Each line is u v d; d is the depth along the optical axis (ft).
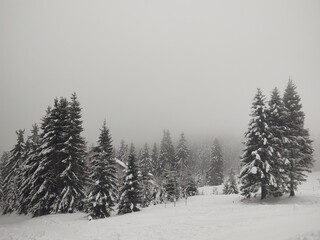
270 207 76.64
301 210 65.72
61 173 105.60
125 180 111.55
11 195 134.10
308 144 104.68
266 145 98.68
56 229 67.31
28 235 58.44
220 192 205.16
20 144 149.07
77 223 78.38
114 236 52.65
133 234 53.06
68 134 112.16
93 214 94.38
